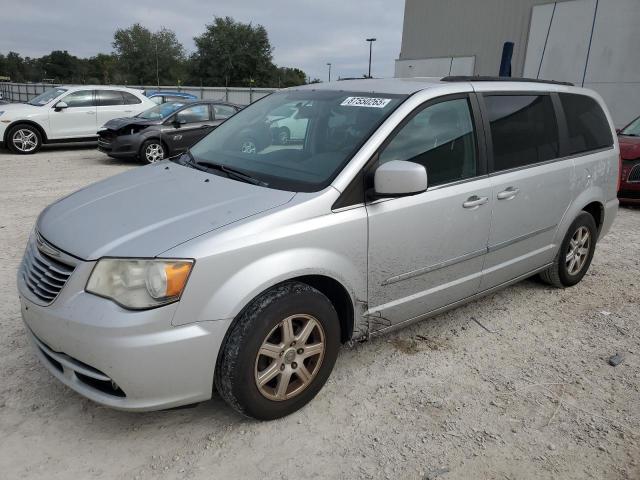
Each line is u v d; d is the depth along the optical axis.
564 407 3.11
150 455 2.62
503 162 3.80
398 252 3.18
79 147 15.19
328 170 3.03
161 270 2.40
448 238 3.45
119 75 76.06
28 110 13.34
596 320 4.27
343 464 2.60
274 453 2.66
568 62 17.02
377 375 3.37
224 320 2.53
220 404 3.04
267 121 3.78
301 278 2.89
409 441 2.78
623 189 8.23
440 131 3.42
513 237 3.96
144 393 2.46
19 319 3.90
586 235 4.79
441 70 22.08
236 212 2.71
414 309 3.44
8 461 2.54
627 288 4.96
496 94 3.84
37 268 2.77
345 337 3.22
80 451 2.63
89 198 3.16
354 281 3.01
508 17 19.00
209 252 2.48
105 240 2.56
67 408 2.94
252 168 3.29
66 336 2.47
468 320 4.20
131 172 3.69
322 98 3.69
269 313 2.64
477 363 3.56
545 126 4.21
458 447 2.74
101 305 2.41
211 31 65.00
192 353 2.48
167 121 11.92
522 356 3.68
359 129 3.20
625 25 15.35
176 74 75.25
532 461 2.67
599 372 3.51
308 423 2.89
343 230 2.89
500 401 3.14
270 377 2.75
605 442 2.82
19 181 9.38
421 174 2.88
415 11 22.95
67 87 14.05
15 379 3.18
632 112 15.47
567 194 4.37
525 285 4.95
